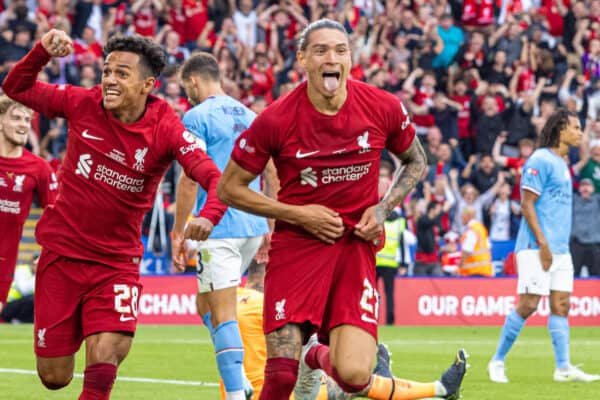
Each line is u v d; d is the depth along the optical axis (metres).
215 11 45.25
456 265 40.25
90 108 12.03
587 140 44.47
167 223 37.78
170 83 40.75
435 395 14.58
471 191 41.75
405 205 40.78
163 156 12.09
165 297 35.19
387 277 36.16
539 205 21.05
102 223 12.09
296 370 11.22
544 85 47.31
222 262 14.94
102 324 11.95
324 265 11.31
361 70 45.47
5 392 17.80
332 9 46.47
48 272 12.23
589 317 38.00
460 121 45.06
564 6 49.53
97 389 11.70
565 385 20.20
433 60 46.31
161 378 20.25
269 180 16.31
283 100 11.24
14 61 40.50
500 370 20.88
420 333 33.41
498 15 48.81
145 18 43.69
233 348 14.42
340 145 11.20
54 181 18.44
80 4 42.97
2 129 17.83
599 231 41.66
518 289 20.97
